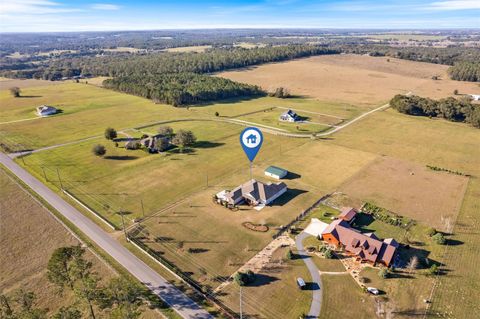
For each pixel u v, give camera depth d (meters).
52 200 82.25
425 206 78.50
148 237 67.81
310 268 58.81
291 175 94.69
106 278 56.53
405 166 100.38
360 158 106.25
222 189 87.12
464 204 79.38
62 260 49.34
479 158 106.69
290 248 64.00
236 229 70.06
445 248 63.88
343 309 50.50
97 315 50.19
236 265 59.88
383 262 58.97
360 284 55.19
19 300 48.19
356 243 61.66
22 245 65.81
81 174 96.56
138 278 56.69
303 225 71.12
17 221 73.62
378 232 68.81
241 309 50.47
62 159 107.56
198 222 72.69
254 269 58.78
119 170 99.06
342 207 77.94
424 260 59.78
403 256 61.72
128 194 85.00
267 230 69.50
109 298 47.41
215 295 53.22
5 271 59.09
